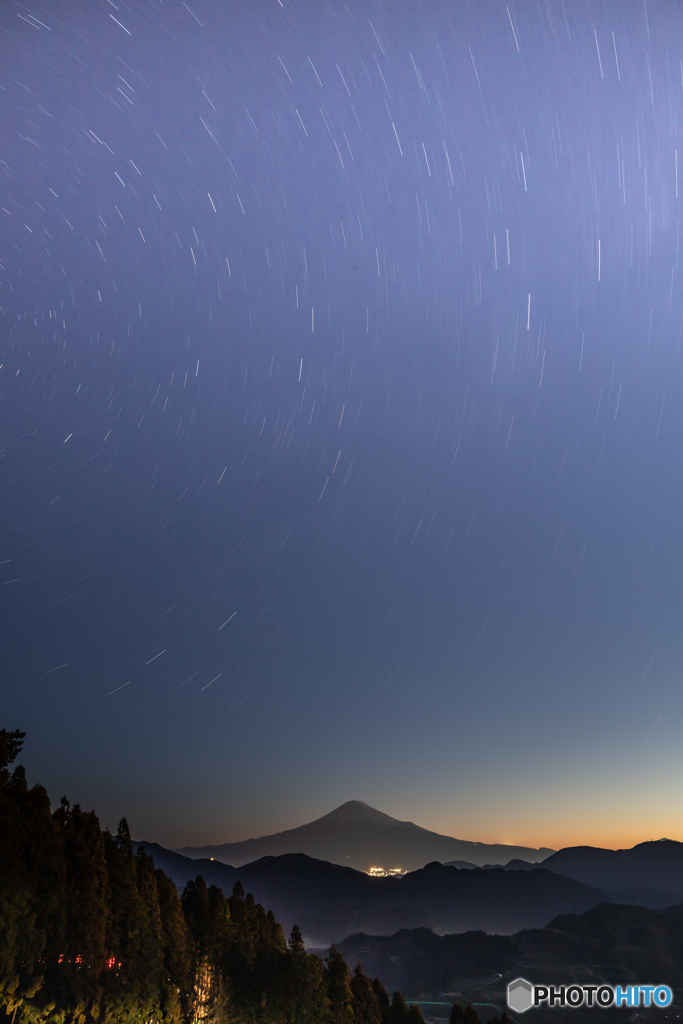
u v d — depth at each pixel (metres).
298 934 63.88
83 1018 33.66
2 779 35.38
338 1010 66.62
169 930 47.34
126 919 39.69
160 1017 39.50
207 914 57.06
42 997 31.81
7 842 31.67
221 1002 49.28
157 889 49.09
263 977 55.38
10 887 30.91
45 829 34.16
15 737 36.25
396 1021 81.81
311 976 58.62
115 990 36.28
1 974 29.48
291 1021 54.81
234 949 56.22
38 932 31.52
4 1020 30.16
